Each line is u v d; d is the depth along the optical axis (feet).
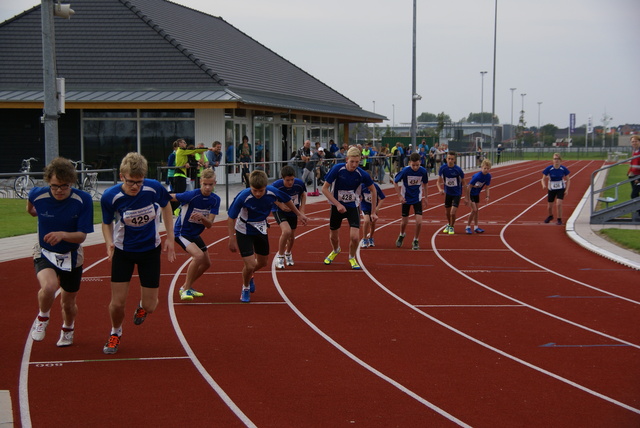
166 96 87.66
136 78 92.73
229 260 39.70
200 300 29.71
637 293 32.09
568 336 24.71
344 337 24.25
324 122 132.57
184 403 17.83
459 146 217.56
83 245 44.32
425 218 64.23
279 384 19.34
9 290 31.12
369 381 19.67
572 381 19.88
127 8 101.96
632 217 57.00
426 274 36.35
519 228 56.39
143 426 16.33
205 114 90.68
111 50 96.78
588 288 33.17
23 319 26.22
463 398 18.39
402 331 25.14
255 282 33.76
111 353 21.97
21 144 94.43
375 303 29.60
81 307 28.19
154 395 18.38
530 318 27.32
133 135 92.17
